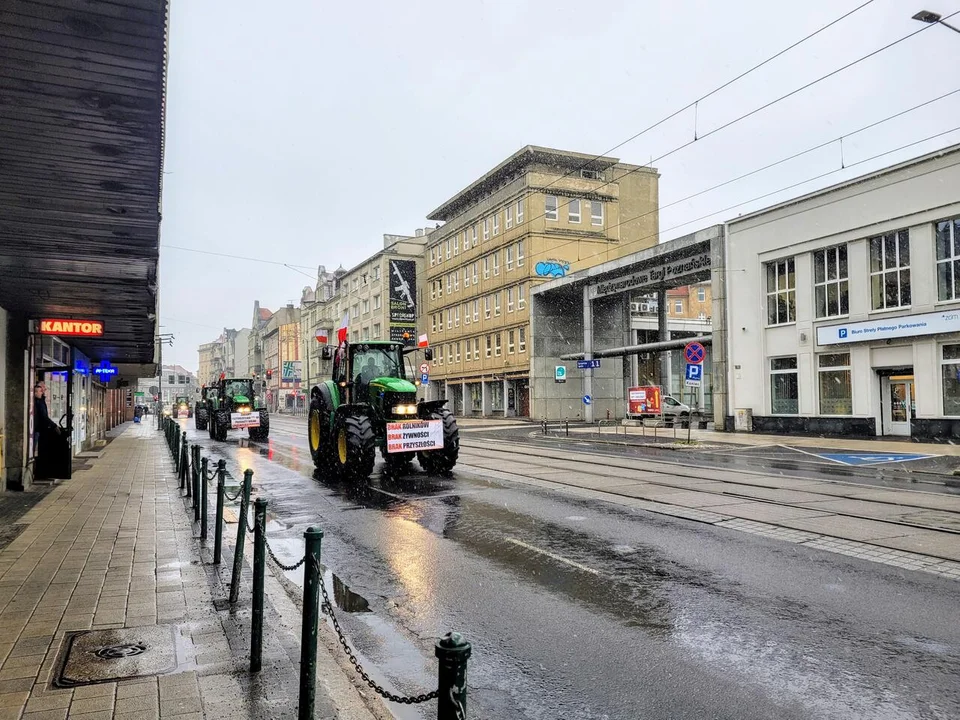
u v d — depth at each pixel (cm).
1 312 1223
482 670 435
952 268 2056
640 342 4881
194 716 352
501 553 736
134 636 476
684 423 3309
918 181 2134
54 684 392
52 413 1669
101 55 464
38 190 678
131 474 1572
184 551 755
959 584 587
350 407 1412
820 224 2441
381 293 6125
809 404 2475
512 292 4447
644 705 383
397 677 429
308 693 327
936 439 2067
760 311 2675
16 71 480
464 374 5097
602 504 1020
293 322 9731
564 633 496
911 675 412
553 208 4291
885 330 2198
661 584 607
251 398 2839
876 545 727
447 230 5388
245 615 529
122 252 895
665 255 3195
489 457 1802
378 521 938
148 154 603
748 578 617
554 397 4225
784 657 443
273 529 902
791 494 1084
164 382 14750
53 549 762
